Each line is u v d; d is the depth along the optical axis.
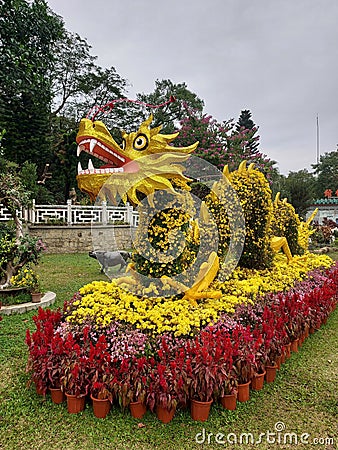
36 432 2.88
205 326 3.70
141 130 3.89
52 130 24.61
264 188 5.43
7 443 2.76
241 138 16.12
